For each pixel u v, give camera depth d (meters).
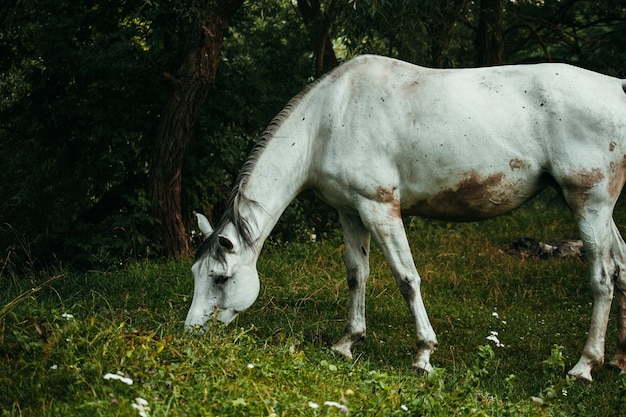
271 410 4.32
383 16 9.63
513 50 15.02
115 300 7.76
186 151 10.58
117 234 9.74
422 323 6.45
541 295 8.91
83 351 4.96
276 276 8.74
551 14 14.27
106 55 10.27
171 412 4.23
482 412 4.77
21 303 6.02
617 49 14.05
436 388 5.02
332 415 4.49
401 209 6.71
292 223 11.65
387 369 6.12
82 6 10.72
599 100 6.37
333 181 6.49
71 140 10.81
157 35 10.17
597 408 5.76
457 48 12.77
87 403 4.15
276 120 6.55
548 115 6.37
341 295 8.38
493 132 6.38
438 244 10.55
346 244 6.87
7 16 10.34
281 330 7.14
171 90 9.78
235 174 11.81
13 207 11.04
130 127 10.42
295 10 12.68
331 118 6.48
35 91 10.60
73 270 9.36
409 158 6.43
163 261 9.49
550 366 6.41
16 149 11.23
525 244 10.56
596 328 6.48
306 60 12.27
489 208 6.62
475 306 8.45
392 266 6.46
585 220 6.42
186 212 10.66
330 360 5.86
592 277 6.51
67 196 11.01
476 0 13.29
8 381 4.61
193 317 6.17
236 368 4.96
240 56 12.12
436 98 6.42
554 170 6.39
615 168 6.41
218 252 6.19
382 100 6.45
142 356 4.86
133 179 10.83
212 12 9.60
